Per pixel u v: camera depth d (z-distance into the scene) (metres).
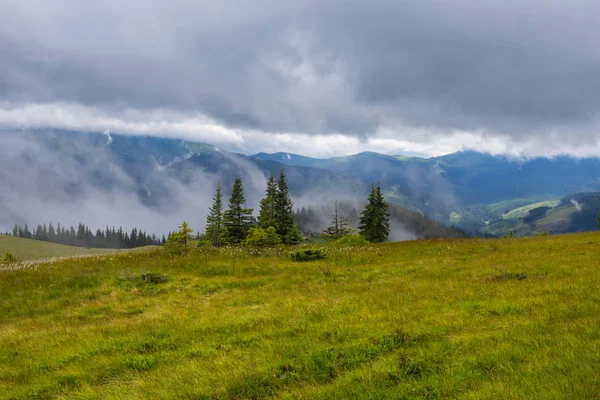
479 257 20.02
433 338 8.00
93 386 7.46
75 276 17.81
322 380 6.74
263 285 17.00
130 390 6.96
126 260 21.33
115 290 16.44
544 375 5.45
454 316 9.23
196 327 10.52
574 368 5.50
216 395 6.49
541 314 8.56
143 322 11.59
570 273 13.16
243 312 11.89
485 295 10.95
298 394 6.16
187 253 23.81
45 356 9.42
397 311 10.25
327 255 23.95
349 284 15.44
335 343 8.25
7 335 11.70
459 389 5.64
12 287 16.53
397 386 6.05
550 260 16.22
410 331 8.40
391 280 15.69
